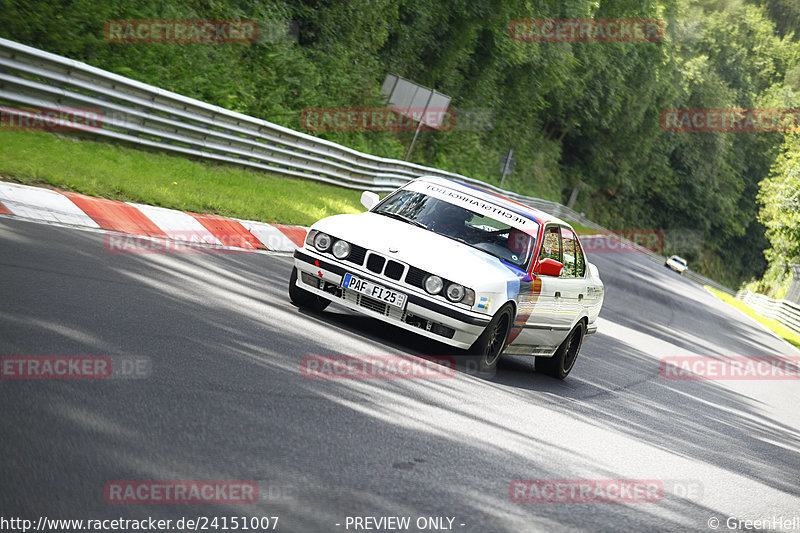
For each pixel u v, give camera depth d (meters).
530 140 133.50
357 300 17.48
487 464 11.66
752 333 63.81
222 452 9.42
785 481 16.44
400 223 18.84
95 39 36.56
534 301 18.70
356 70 69.81
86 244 18.92
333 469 9.83
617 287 61.53
